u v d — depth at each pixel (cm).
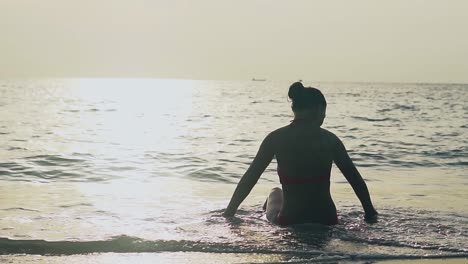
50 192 653
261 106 3769
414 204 584
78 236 416
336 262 358
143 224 463
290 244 397
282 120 2366
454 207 566
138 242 395
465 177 866
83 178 800
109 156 1059
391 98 6284
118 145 1288
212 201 599
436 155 1202
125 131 1716
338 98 6141
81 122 2080
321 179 460
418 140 1586
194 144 1355
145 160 1023
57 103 3797
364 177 862
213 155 1127
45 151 1116
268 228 446
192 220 482
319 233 430
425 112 3306
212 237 415
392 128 2047
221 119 2417
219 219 480
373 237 421
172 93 7644
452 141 1559
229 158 1082
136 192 666
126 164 961
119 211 529
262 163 473
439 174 906
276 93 7688
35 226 454
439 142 1525
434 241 414
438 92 9975
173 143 1371
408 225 468
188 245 392
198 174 866
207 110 3219
